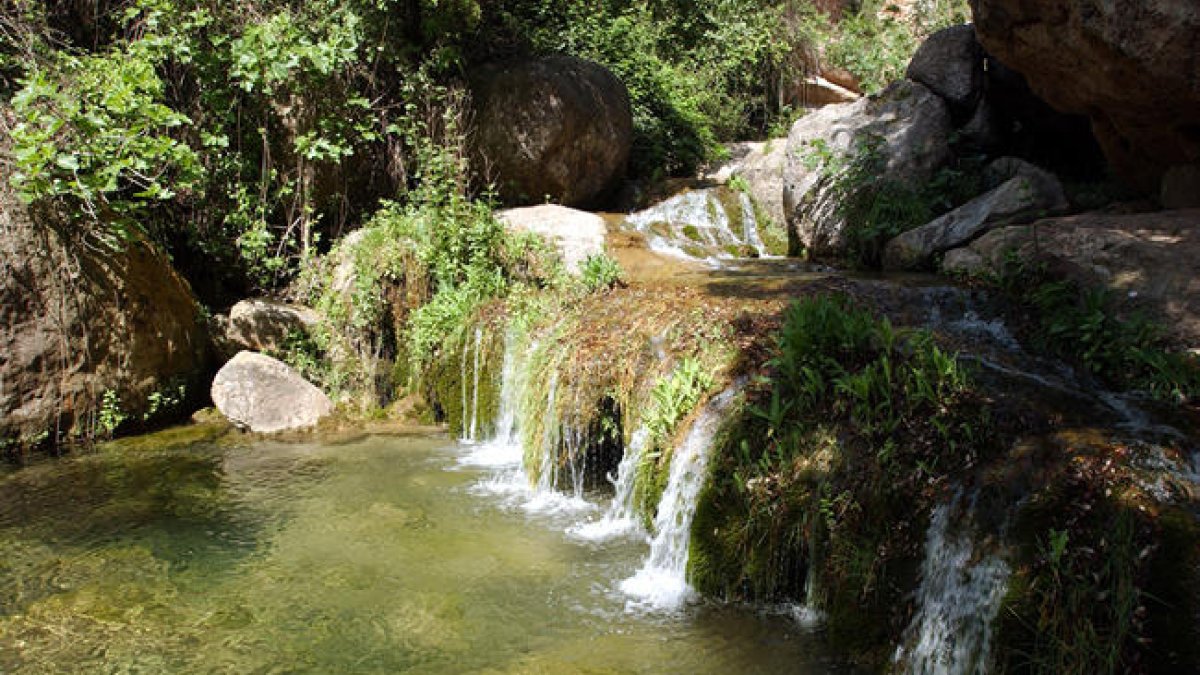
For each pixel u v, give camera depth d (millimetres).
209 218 11070
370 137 11266
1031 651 3771
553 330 8117
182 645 4695
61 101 8328
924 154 9969
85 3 10883
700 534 5410
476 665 4508
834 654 4605
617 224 11742
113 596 5289
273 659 4559
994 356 6000
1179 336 5742
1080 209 8812
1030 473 4277
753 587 5203
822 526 4934
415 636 4812
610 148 13008
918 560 4488
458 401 9055
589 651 4648
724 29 18109
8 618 4992
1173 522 3660
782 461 5184
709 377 6168
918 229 8875
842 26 19375
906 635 4398
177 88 10984
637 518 6254
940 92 10578
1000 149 10461
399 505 6934
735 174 12938
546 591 5398
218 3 10773
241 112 11219
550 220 11148
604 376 7152
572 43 14820
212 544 6113
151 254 9461
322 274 10859
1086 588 3676
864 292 7562
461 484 7477
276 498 7066
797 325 5844
